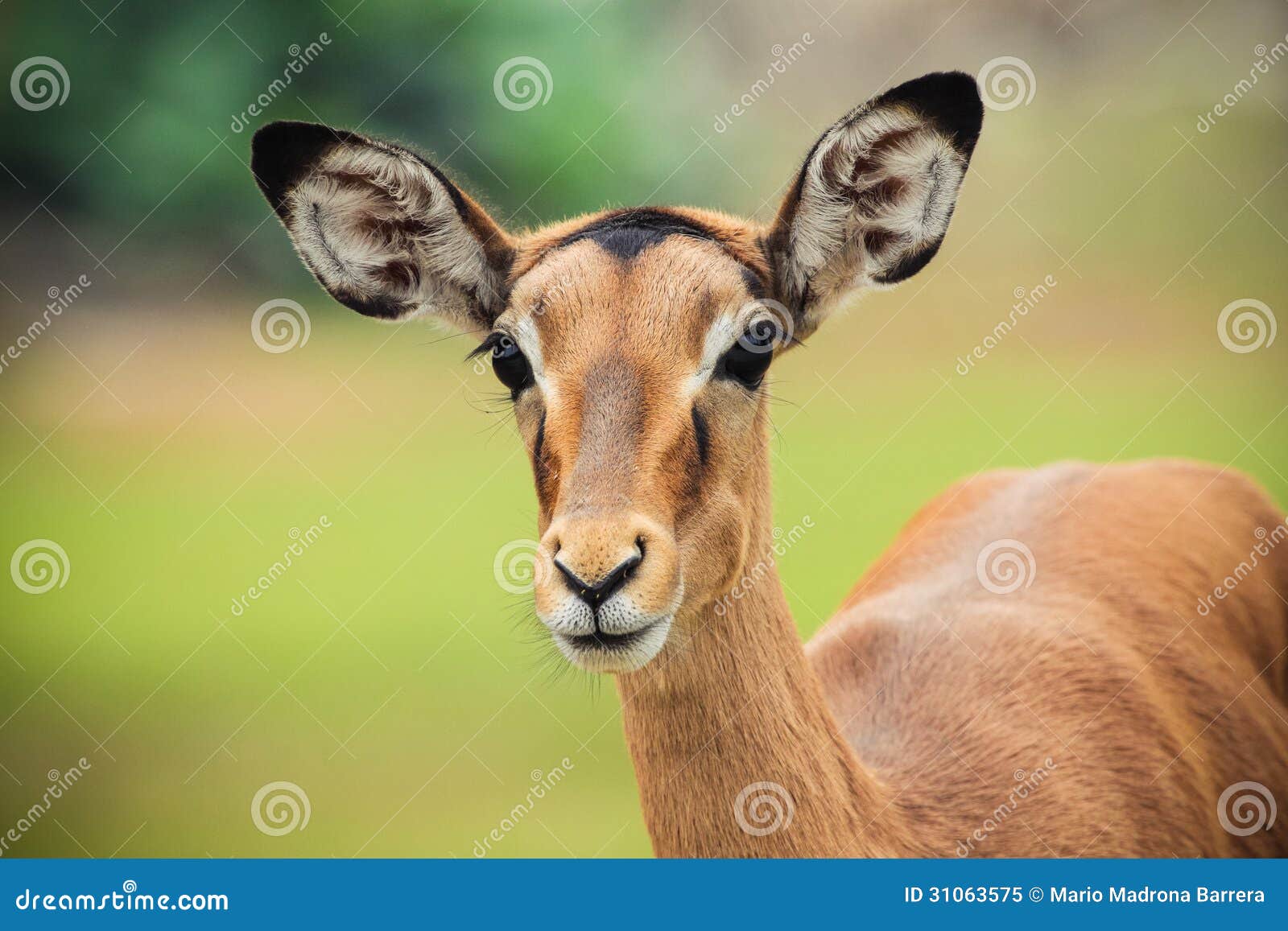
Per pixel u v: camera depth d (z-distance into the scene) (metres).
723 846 5.25
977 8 29.09
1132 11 30.02
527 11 24.38
